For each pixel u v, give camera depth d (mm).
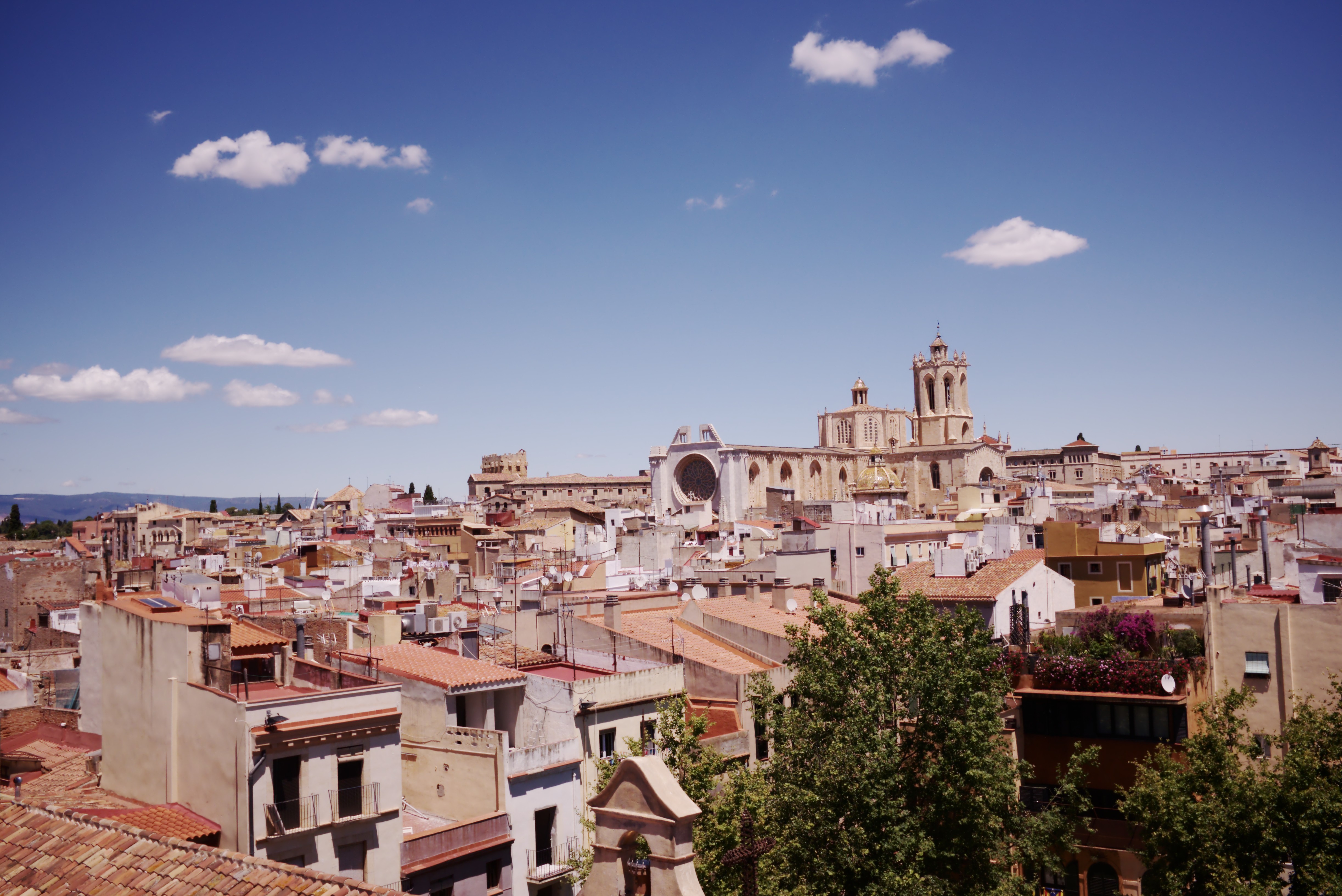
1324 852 43906
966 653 49406
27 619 114062
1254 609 59031
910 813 46344
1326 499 151750
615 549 153625
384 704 45656
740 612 73562
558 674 58656
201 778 44031
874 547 114688
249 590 95312
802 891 41875
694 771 45219
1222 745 47750
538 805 49781
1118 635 61312
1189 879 45531
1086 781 51062
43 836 31250
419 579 114500
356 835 43969
